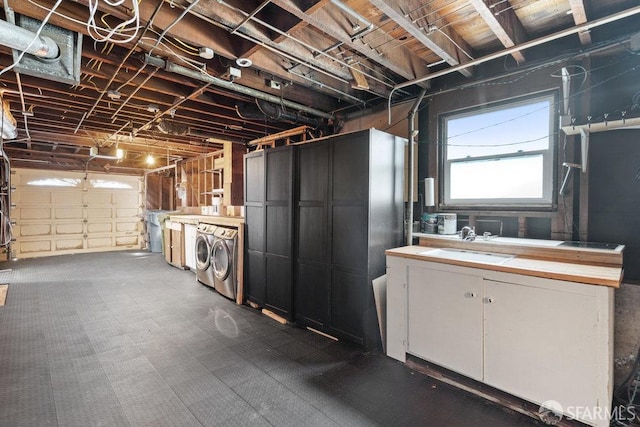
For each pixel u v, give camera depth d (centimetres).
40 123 458
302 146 322
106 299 405
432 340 227
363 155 267
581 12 188
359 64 278
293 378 226
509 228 275
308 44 237
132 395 204
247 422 180
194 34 225
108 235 832
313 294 312
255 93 316
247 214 393
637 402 196
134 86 328
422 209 326
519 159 270
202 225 494
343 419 183
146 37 223
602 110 229
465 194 303
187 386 215
